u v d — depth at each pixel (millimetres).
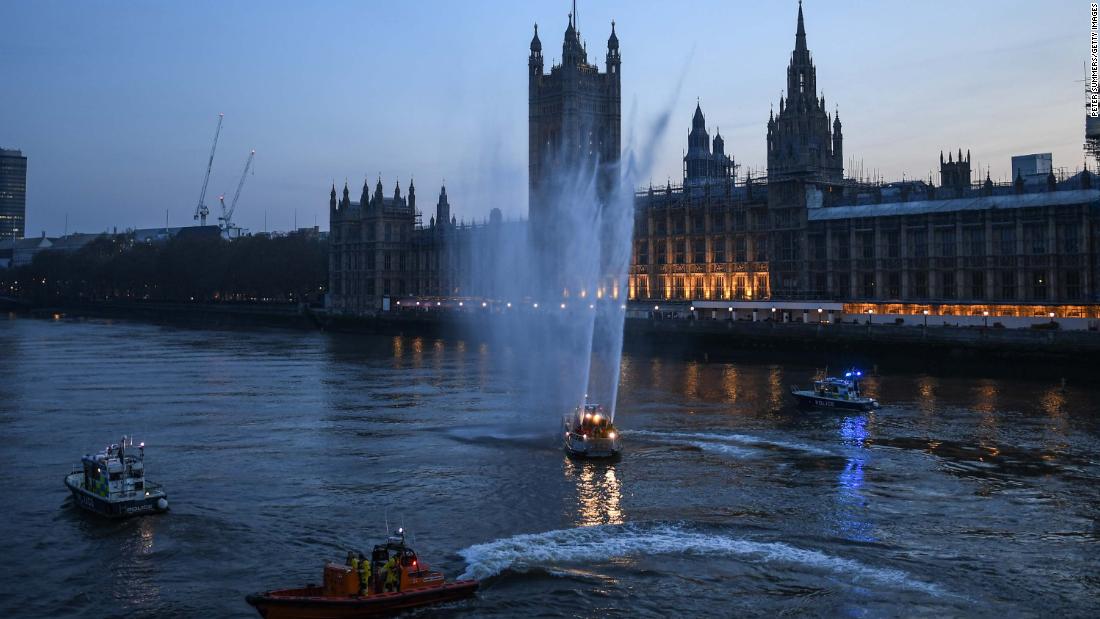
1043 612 49938
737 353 176000
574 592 53250
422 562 57750
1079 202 154625
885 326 154250
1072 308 155000
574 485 75562
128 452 89375
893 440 91062
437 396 127438
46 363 178375
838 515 66438
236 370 165125
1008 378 135375
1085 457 82688
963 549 59188
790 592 52906
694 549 59562
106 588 54594
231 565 58156
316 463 84500
